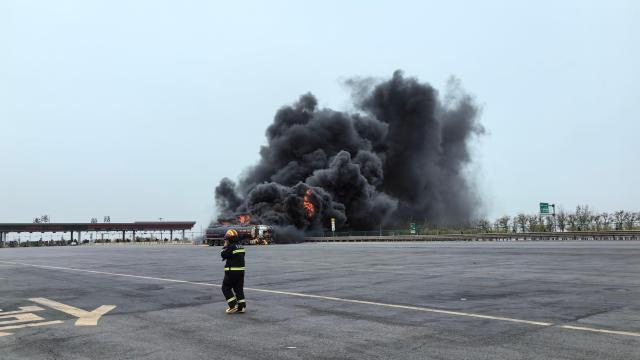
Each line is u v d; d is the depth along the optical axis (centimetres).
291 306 1145
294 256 3130
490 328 846
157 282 1747
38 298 1349
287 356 693
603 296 1159
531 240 5325
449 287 1398
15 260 3394
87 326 939
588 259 2219
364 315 1007
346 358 677
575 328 827
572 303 1071
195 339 815
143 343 790
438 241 5969
